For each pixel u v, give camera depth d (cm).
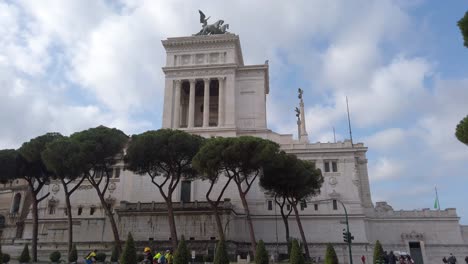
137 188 8369
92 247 7381
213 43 9875
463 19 2341
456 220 8106
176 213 7381
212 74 9606
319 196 8181
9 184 9138
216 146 5597
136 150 6022
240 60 10681
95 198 8425
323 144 8581
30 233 8212
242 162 5662
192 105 9456
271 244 7738
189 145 6038
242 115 9506
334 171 8388
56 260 6156
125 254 4381
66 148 5756
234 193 8144
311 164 6819
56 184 8619
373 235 8175
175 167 6338
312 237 7888
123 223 7519
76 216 8319
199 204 7481
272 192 7081
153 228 7369
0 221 8900
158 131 6259
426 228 8131
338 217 7969
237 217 7956
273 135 9106
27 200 8838
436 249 7962
